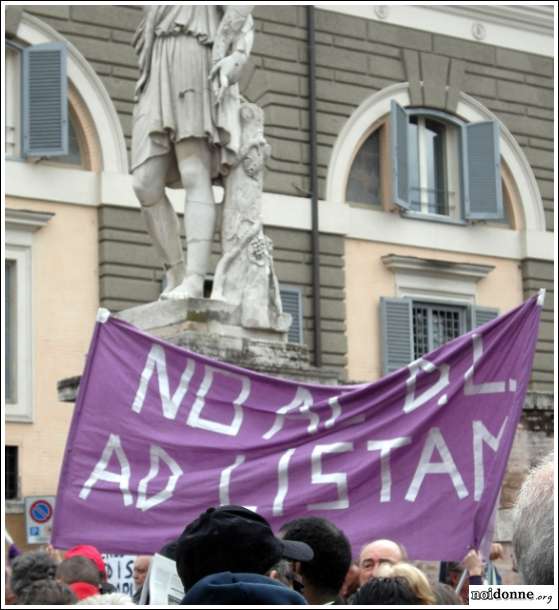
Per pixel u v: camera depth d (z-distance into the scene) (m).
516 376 15.72
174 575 12.76
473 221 58.31
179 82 24.38
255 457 17.14
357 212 55.31
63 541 17.52
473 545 15.73
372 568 15.18
